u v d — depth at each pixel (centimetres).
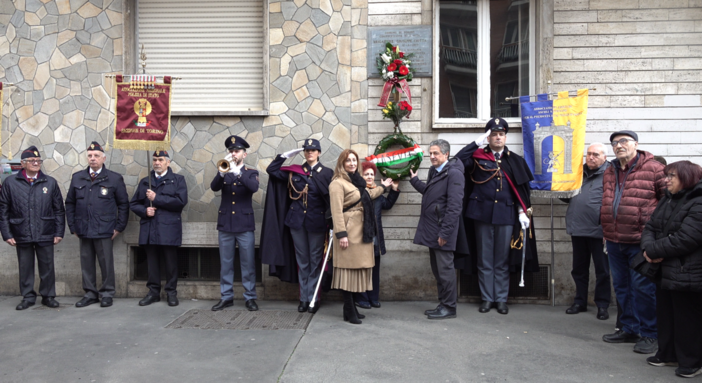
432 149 548
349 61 634
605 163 573
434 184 551
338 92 635
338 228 505
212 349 454
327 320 540
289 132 640
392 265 631
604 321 544
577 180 573
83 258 611
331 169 590
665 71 612
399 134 612
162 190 603
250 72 660
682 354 396
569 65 620
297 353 443
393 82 602
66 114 662
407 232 629
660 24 612
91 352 449
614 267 479
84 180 608
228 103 661
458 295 629
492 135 568
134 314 568
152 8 666
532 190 588
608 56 616
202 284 643
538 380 390
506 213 568
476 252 589
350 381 388
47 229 596
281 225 588
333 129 636
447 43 647
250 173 579
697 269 377
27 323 535
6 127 666
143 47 635
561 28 618
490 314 568
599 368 413
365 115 633
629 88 616
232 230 580
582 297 577
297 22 639
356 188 517
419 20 630
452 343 469
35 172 598
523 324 530
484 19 645
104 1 657
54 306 598
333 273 528
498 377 396
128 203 624
